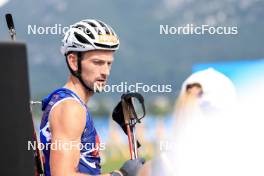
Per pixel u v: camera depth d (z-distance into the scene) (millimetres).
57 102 7797
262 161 8133
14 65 5734
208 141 7453
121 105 8227
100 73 7898
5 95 5711
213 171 7379
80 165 7816
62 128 7648
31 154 5836
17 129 5754
